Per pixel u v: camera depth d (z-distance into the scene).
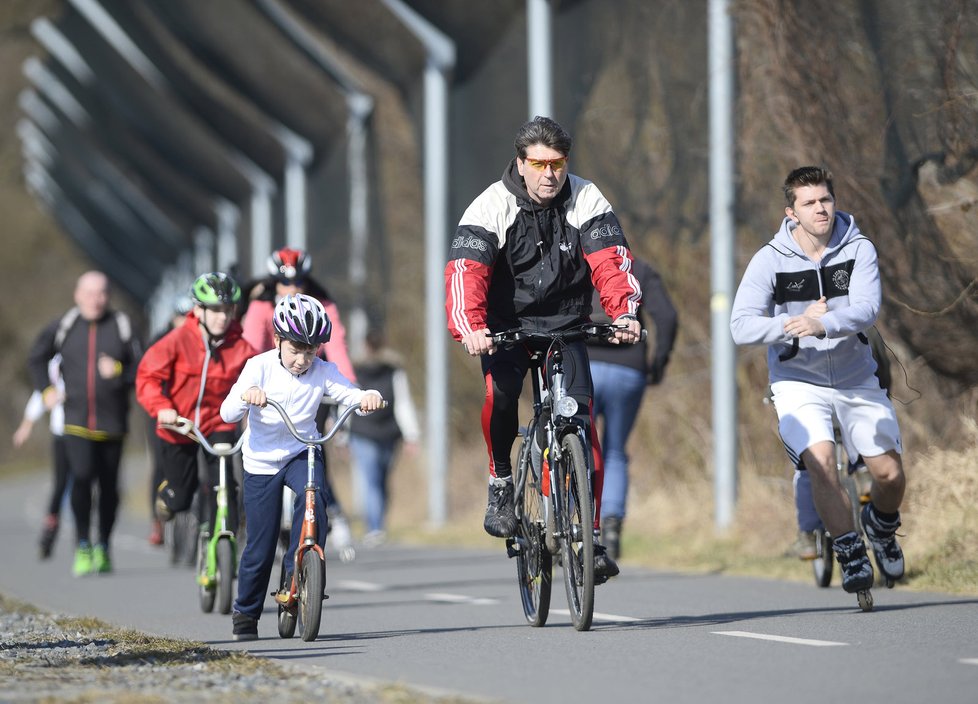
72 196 158.62
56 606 35.00
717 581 35.31
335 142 73.31
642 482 49.78
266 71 72.25
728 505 42.75
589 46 48.03
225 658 23.34
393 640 26.12
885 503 28.11
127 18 81.25
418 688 19.98
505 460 26.08
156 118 93.19
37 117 137.75
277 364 26.16
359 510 70.69
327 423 51.72
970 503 34.16
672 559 40.38
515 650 24.05
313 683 20.61
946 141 31.98
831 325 25.80
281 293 36.03
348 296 71.62
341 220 72.62
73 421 44.78
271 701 18.91
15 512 92.88
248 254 94.06
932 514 34.56
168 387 32.16
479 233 25.00
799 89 36.81
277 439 26.47
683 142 44.22
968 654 21.88
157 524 53.47
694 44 43.09
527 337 24.70
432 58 58.41
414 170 64.25
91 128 115.06
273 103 75.12
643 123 45.75
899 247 34.28
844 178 35.19
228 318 32.12
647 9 45.00
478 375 62.25
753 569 37.06
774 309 27.41
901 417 38.06
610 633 25.77
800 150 37.25
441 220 58.62
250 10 67.31
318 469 26.33
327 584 38.88
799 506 32.06
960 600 28.97
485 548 50.41
